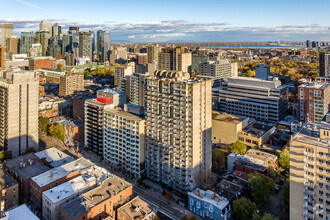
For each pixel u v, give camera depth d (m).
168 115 163.75
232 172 179.00
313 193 113.44
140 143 178.50
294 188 119.12
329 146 110.19
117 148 194.75
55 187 141.62
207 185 157.25
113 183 146.50
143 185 174.12
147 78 173.12
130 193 145.62
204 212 144.12
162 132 167.75
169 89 161.12
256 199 147.25
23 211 120.19
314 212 114.56
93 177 146.50
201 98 158.50
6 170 166.75
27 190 152.88
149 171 180.88
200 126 161.12
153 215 128.50
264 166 174.62
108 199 132.50
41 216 141.00
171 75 174.38
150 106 172.88
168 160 168.25
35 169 163.62
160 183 177.12
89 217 123.62
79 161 172.12
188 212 150.50
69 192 137.62
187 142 158.25
